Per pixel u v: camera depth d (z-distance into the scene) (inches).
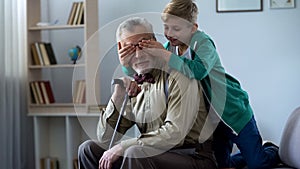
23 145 150.2
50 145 154.3
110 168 72.7
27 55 147.3
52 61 150.0
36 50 149.0
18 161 145.3
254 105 149.1
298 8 146.9
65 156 153.3
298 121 90.4
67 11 157.8
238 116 89.6
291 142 88.3
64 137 153.6
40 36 154.9
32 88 148.2
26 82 151.0
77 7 146.7
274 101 148.2
